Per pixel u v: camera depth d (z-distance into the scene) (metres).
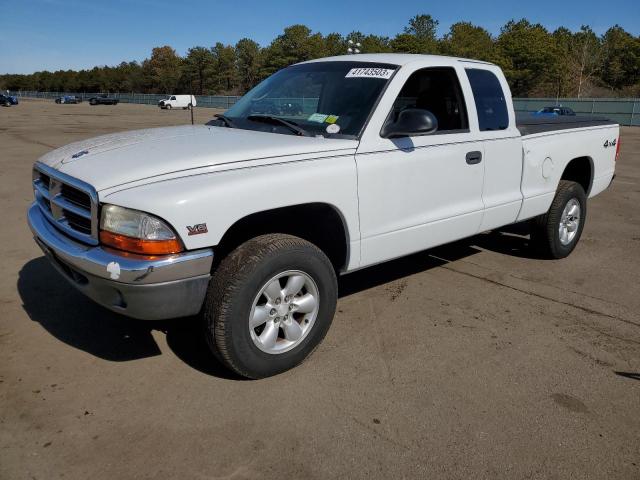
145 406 2.90
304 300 3.23
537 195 4.92
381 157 3.50
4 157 12.62
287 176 3.02
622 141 21.73
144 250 2.63
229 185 2.81
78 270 2.83
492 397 3.07
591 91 63.28
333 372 3.29
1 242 5.71
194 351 3.50
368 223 3.50
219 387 3.09
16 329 3.73
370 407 2.94
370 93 3.64
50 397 2.96
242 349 2.96
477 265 5.35
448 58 4.20
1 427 2.70
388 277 4.96
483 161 4.25
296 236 3.38
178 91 100.62
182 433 2.69
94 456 2.52
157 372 3.24
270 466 2.48
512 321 4.07
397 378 3.24
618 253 5.88
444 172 3.93
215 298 2.86
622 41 69.25
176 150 3.04
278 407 2.92
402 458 2.55
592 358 3.54
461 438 2.71
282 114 3.91
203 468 2.46
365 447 2.62
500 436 2.73
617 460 2.58
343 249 3.51
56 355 3.40
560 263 5.48
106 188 2.73
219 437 2.67
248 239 3.29
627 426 2.84
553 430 2.79
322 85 3.93
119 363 3.33
